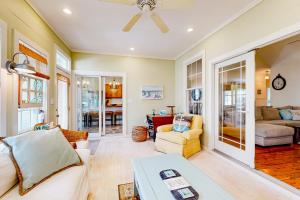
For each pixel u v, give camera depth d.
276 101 5.56
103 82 4.93
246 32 2.47
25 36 2.20
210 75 3.40
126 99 4.90
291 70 5.13
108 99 7.79
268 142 3.65
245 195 1.91
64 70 3.92
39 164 1.34
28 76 2.33
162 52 4.69
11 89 1.90
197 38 3.64
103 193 1.95
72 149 1.72
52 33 3.16
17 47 2.00
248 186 2.10
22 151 1.33
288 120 4.67
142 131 4.40
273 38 2.07
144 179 1.43
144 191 1.24
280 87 5.41
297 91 4.99
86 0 2.27
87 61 4.57
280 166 2.64
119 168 2.65
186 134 3.09
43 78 2.65
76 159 1.67
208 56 3.46
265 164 2.71
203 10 2.51
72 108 4.46
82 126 4.84
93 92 4.89
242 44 2.55
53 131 1.72
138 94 5.00
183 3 1.77
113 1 1.73
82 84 4.81
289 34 1.90
